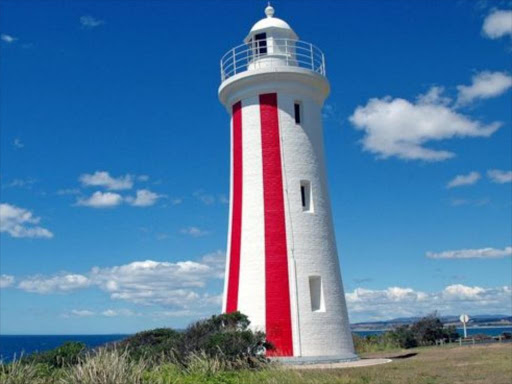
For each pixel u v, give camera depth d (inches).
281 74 1131.3
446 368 890.1
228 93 1198.3
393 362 1034.1
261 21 1207.6
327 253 1113.4
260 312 1058.1
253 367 830.5
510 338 1971.0
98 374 576.4
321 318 1063.6
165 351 874.8
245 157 1141.1
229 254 1147.3
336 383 693.9
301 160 1129.4
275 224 1090.7
